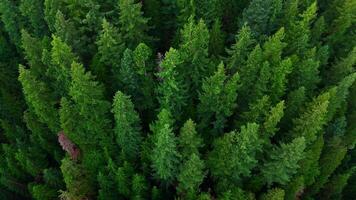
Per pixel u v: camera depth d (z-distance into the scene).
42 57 35.38
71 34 35.59
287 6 38.50
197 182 30.78
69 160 32.50
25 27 41.88
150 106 35.44
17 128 40.22
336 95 35.03
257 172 34.03
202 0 37.16
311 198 36.59
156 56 38.34
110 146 35.06
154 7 39.25
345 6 38.53
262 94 34.38
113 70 35.59
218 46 38.00
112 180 33.62
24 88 33.47
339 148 36.41
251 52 32.38
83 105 32.38
